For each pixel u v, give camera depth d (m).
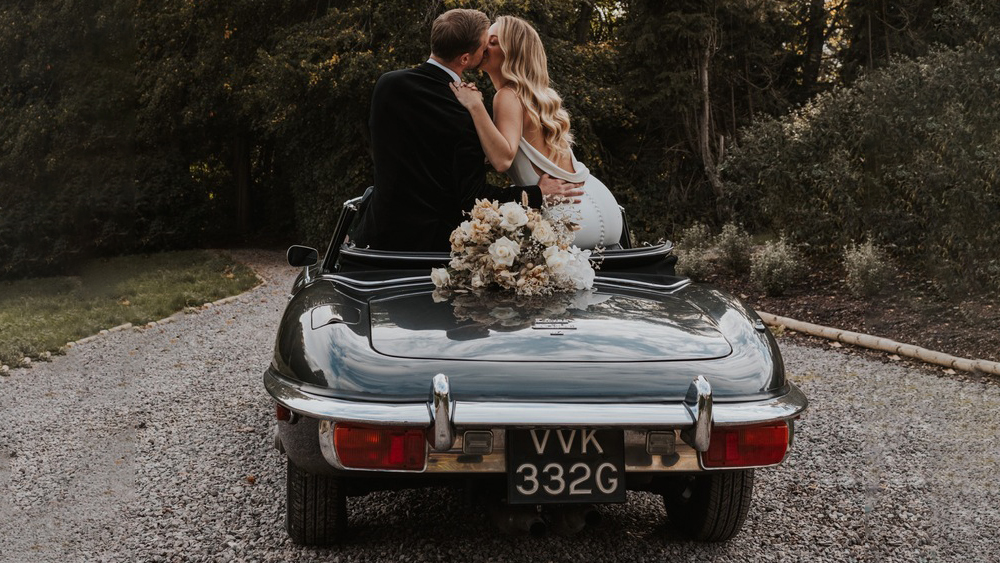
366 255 2.73
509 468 2.12
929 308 5.34
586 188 3.03
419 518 3.00
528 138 2.97
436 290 2.62
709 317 2.48
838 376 5.59
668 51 17.38
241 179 23.38
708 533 2.75
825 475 3.58
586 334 2.28
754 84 18.81
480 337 2.23
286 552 2.69
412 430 2.08
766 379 2.23
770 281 8.95
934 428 4.00
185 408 4.83
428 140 2.80
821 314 7.69
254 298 10.89
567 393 2.06
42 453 2.27
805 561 2.69
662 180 18.58
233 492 3.35
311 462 2.24
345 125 16.89
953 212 4.36
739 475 2.64
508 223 2.60
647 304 2.56
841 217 8.97
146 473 3.58
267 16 18.61
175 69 18.81
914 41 14.18
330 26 15.98
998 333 4.56
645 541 2.81
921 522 3.01
